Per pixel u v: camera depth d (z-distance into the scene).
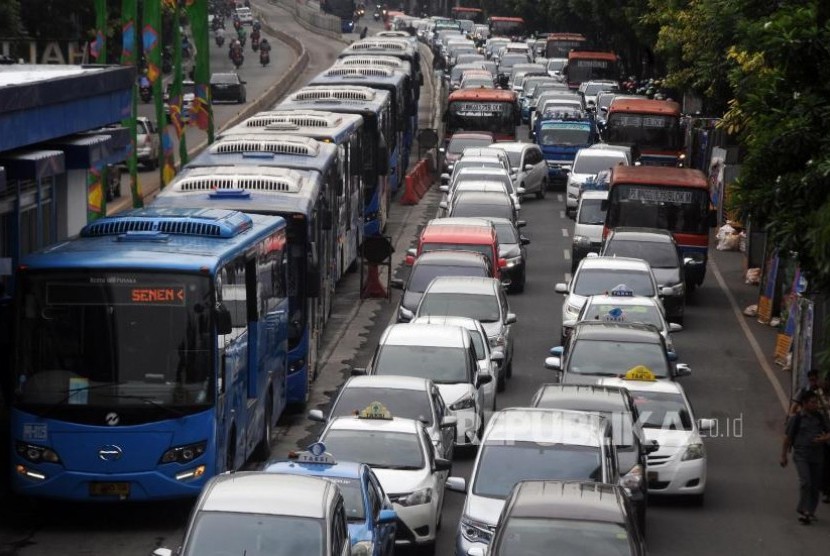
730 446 35.81
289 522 18.58
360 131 55.66
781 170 25.95
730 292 56.03
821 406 29.30
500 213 57.41
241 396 28.73
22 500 28.44
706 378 42.78
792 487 32.31
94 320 25.86
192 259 26.20
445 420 29.20
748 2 34.38
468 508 23.45
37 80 32.81
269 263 32.00
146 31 52.78
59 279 25.91
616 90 111.31
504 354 39.56
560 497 19.77
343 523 19.56
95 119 35.91
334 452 25.81
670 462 29.95
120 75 37.78
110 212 63.25
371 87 71.31
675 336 48.44
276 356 32.97
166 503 28.34
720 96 65.44
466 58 138.75
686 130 85.00
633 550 18.77
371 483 22.78
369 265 52.50
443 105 112.12
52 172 32.31
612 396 28.50
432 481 25.59
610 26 114.12
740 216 26.88
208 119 59.84
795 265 42.97
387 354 33.62
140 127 79.75
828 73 26.05
